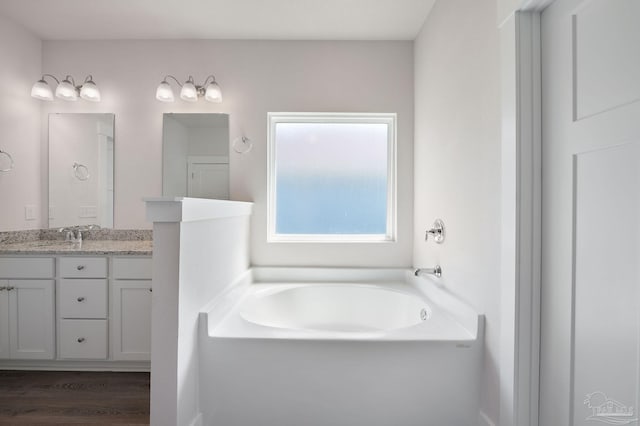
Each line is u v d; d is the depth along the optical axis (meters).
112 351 2.30
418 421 1.58
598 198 1.08
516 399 1.33
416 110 2.67
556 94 1.24
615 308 1.02
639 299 0.95
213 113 2.78
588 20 1.11
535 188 1.32
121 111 2.78
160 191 2.78
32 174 2.71
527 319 1.32
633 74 0.96
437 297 2.06
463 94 1.78
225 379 1.60
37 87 2.56
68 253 2.29
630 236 0.98
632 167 0.97
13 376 2.25
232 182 2.77
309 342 1.59
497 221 1.46
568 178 1.19
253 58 2.77
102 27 2.60
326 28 2.59
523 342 1.33
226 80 2.77
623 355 1.00
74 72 2.78
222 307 1.86
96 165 2.79
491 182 1.51
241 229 2.44
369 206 2.89
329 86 2.76
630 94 0.97
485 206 1.56
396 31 2.62
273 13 2.40
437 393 1.58
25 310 2.28
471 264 1.69
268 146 2.81
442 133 2.09
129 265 2.30
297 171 2.89
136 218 2.79
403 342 1.58
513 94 1.33
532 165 1.32
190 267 1.53
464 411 1.59
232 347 1.60
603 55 1.05
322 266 2.78
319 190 2.90
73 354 2.29
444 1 2.06
